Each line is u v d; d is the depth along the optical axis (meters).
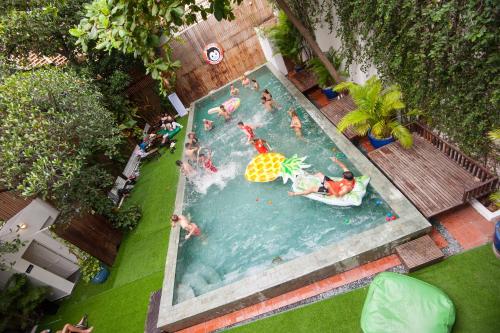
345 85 9.00
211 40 17.31
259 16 16.95
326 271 6.83
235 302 7.19
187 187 12.09
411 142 7.74
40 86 9.39
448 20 5.15
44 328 10.12
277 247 8.23
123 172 15.50
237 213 9.97
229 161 12.40
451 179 6.75
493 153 5.86
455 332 5.12
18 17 11.98
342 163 8.97
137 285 9.67
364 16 7.84
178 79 18.06
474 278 5.57
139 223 12.17
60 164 9.15
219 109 14.66
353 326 5.91
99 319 9.36
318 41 13.52
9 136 8.66
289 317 6.63
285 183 10.05
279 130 12.37
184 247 9.79
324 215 8.31
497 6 4.19
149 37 6.27
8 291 9.74
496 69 4.78
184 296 8.25
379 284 5.72
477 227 6.25
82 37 6.66
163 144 15.96
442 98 6.46
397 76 7.79
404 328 5.19
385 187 7.63
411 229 6.40
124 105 16.55
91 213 11.23
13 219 10.16
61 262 11.41
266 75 17.19
